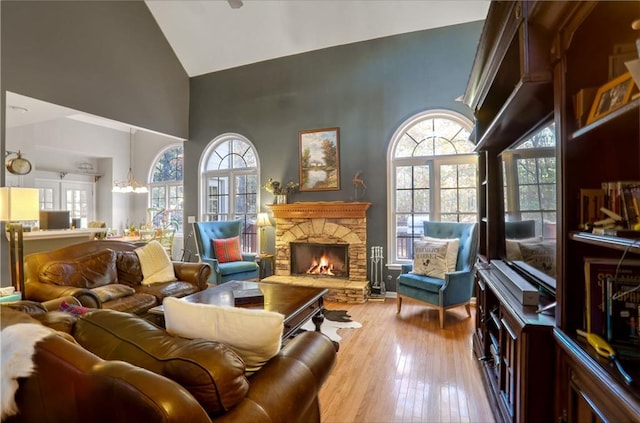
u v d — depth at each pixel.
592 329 1.18
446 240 3.93
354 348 2.96
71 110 4.43
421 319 3.73
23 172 5.64
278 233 5.22
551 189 1.61
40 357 0.92
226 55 5.69
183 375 0.99
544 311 1.53
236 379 1.03
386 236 4.79
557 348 1.32
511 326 1.67
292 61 5.35
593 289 1.19
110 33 4.85
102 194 7.89
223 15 5.15
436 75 4.55
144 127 5.37
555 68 1.32
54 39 4.20
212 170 6.15
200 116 6.13
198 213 6.21
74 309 1.75
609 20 1.21
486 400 2.15
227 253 5.20
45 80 4.10
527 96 1.54
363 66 4.91
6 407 0.97
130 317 1.30
